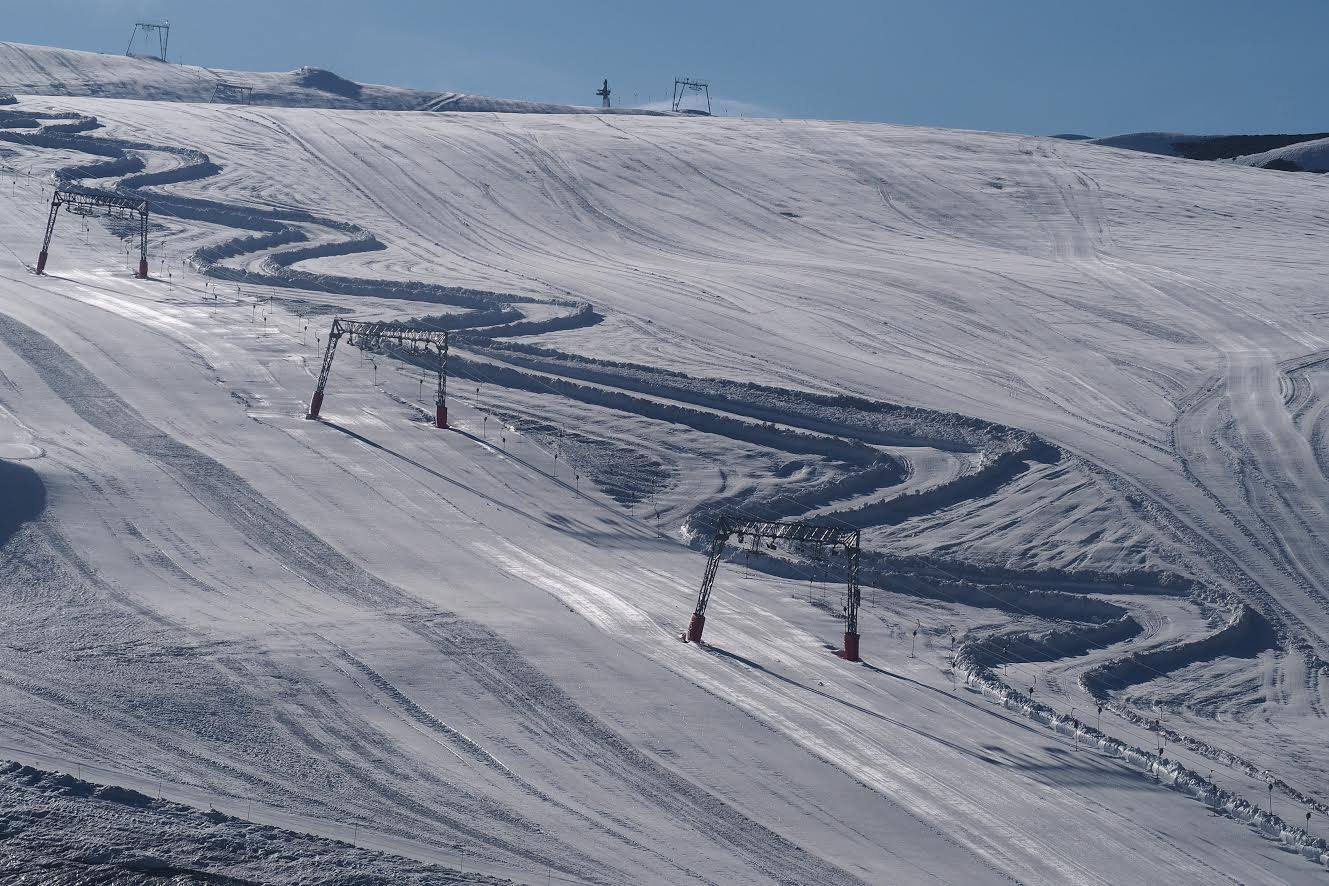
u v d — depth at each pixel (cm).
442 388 12081
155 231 19488
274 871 4481
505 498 10519
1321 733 7938
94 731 5694
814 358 15900
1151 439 13512
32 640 6731
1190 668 8944
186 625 7175
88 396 11650
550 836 5247
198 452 10538
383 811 5291
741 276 19950
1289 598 10238
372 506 9838
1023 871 5478
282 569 8356
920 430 13388
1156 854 5828
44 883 4231
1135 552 10856
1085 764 6862
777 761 6269
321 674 6650
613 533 10175
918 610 9438
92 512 8938
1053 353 16525
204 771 5444
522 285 18788
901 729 6900
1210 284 19812
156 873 4388
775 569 9956
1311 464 12950
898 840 5612
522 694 6719
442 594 8231
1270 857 6031
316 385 12812
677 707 6794
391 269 19088
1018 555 10662
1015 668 8544
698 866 5147
